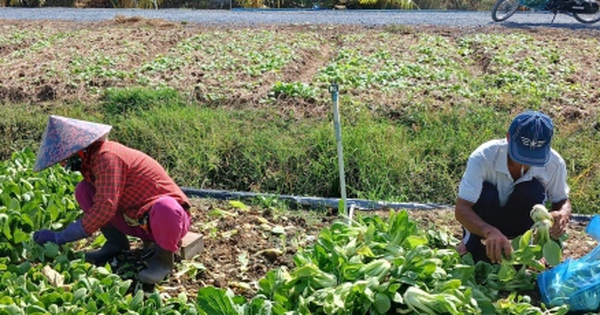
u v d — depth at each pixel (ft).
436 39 46.50
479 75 36.86
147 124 27.94
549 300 15.43
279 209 21.72
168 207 15.85
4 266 15.52
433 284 14.60
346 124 27.81
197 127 27.30
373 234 16.07
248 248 18.85
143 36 48.37
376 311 13.99
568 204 16.22
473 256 17.08
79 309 13.83
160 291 16.40
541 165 14.65
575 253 18.79
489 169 15.80
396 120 28.86
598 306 15.15
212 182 25.12
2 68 37.65
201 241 18.10
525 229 16.51
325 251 15.38
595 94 32.09
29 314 13.67
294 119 28.96
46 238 16.65
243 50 42.78
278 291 14.65
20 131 28.60
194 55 40.98
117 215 16.79
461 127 27.25
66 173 20.90
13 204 17.72
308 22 56.80
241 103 31.42
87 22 57.82
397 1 75.46
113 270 17.04
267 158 25.31
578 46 43.75
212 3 80.43
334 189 24.39
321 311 14.26
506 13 57.98
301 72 38.37
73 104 31.40
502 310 14.62
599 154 25.04
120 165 15.89
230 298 13.83
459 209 15.75
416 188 23.85
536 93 31.68
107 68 37.91
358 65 38.50
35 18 62.54
